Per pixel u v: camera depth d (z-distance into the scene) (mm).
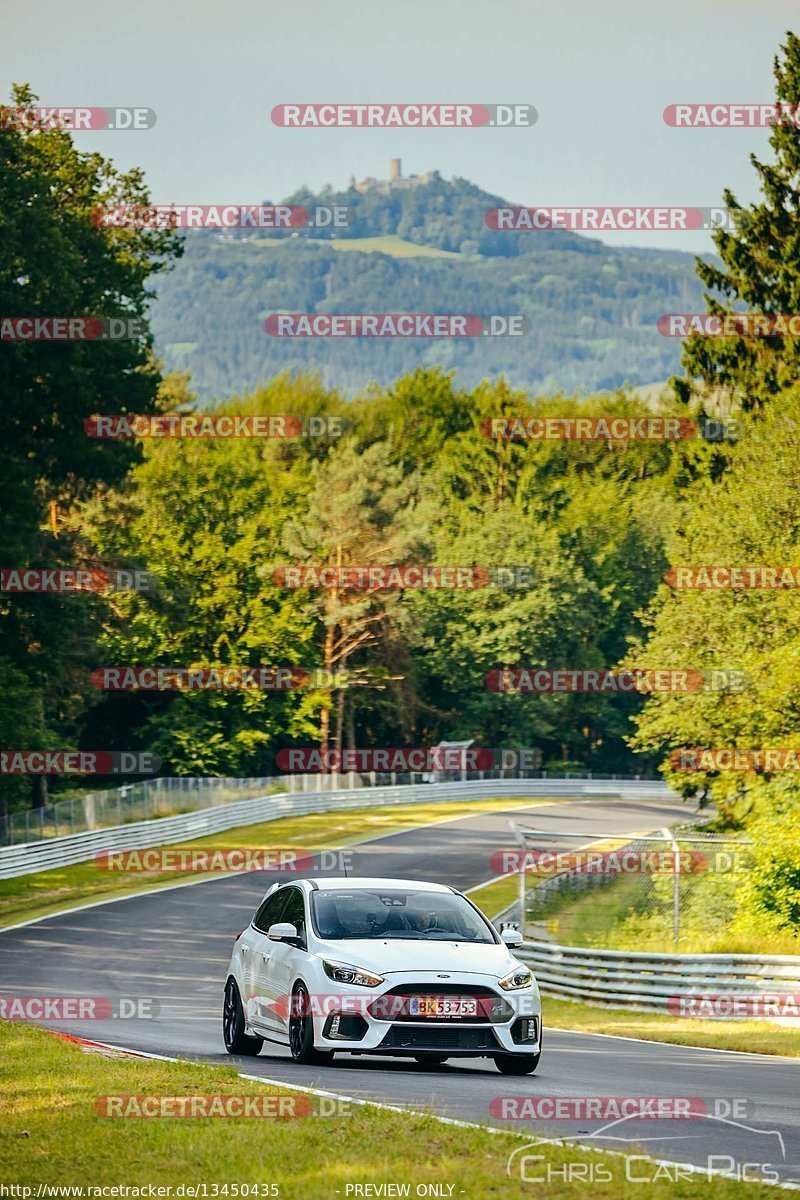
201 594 189875
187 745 185625
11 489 125125
